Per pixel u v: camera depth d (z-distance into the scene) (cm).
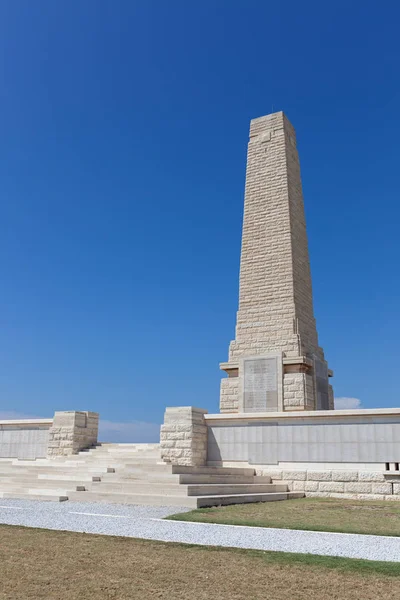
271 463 2564
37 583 909
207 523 1480
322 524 1513
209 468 2366
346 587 890
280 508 1870
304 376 3164
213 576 952
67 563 1034
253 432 2631
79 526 1430
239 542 1234
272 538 1284
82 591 869
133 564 1027
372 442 2394
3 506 1838
